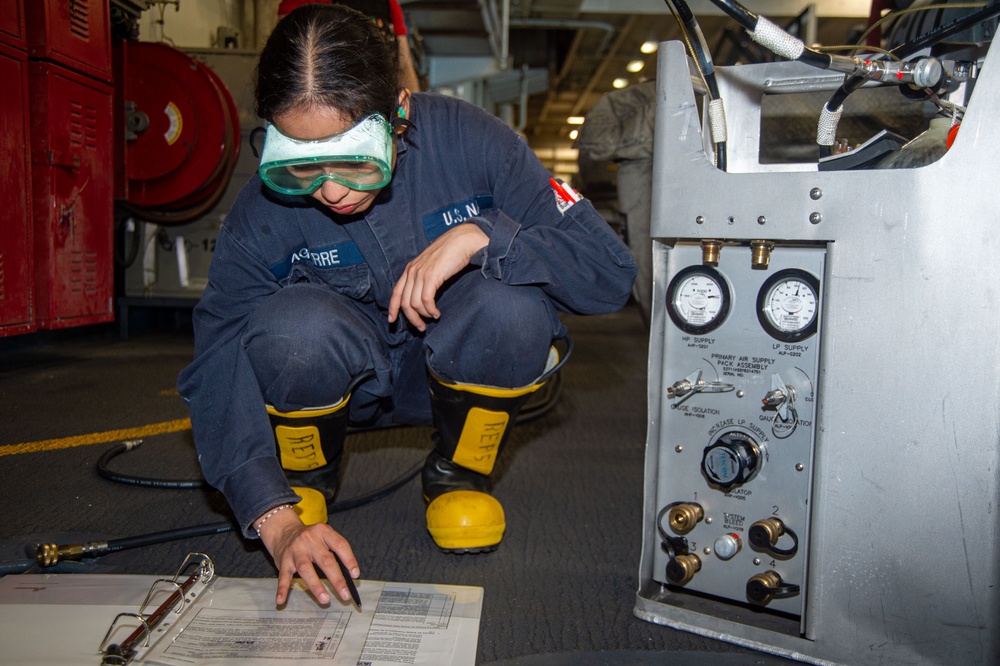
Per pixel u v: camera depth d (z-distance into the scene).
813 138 1.58
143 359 3.13
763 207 0.86
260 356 1.04
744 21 0.83
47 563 1.04
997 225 0.75
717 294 0.93
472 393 1.11
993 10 0.90
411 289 1.00
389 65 0.86
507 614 0.99
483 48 5.79
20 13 2.27
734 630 0.92
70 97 2.54
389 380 1.16
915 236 0.78
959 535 0.79
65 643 0.83
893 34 1.65
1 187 2.22
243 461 0.94
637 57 11.39
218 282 1.07
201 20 4.62
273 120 0.81
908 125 1.42
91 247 2.69
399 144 1.06
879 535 0.82
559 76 12.12
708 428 0.96
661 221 0.93
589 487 1.56
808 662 0.87
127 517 1.30
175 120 3.44
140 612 0.90
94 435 1.86
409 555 1.17
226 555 1.14
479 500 1.16
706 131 1.14
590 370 3.11
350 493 1.46
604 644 0.92
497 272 1.02
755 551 0.94
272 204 1.06
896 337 0.80
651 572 1.02
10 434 1.86
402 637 0.88
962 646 0.79
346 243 1.11
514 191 1.11
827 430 0.83
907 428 0.80
